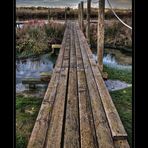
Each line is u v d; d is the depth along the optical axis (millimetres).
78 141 2820
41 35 15031
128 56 12219
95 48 17500
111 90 7070
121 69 9688
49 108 3768
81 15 17922
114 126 3074
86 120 3383
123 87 7324
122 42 14789
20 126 4801
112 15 16578
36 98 6613
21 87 7559
